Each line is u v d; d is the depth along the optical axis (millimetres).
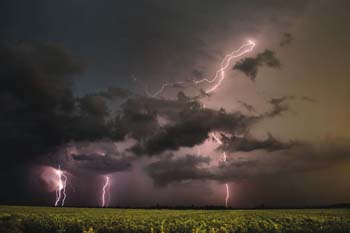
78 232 30844
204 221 35906
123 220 36188
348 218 40688
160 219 39875
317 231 31594
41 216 38812
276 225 31516
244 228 30922
